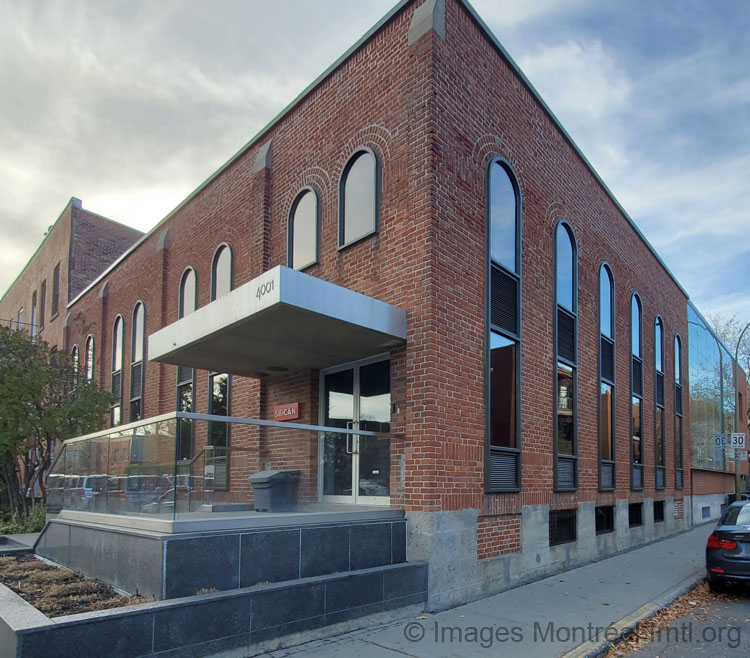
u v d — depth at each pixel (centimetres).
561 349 1188
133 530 646
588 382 1298
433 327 815
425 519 779
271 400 1122
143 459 681
